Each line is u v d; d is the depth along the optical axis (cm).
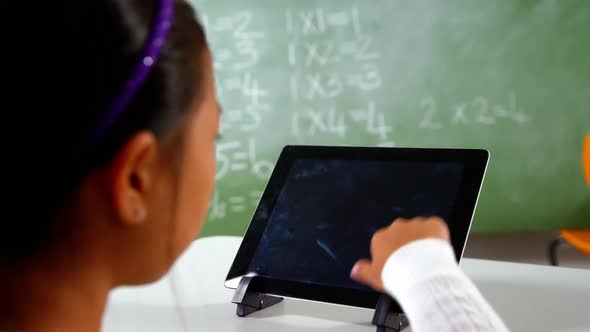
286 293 82
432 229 56
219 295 91
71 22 31
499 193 302
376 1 292
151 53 33
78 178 32
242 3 293
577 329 75
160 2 34
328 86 296
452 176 82
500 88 295
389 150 88
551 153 298
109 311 85
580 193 300
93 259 35
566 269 99
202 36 38
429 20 292
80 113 31
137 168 33
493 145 298
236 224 303
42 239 33
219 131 43
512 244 330
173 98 34
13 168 31
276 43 295
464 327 45
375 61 294
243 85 297
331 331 77
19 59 31
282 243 86
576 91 295
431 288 48
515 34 293
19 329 33
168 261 38
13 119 31
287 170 93
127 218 34
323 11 293
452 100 296
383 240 57
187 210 39
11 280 33
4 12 31
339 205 86
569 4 291
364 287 78
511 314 81
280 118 298
